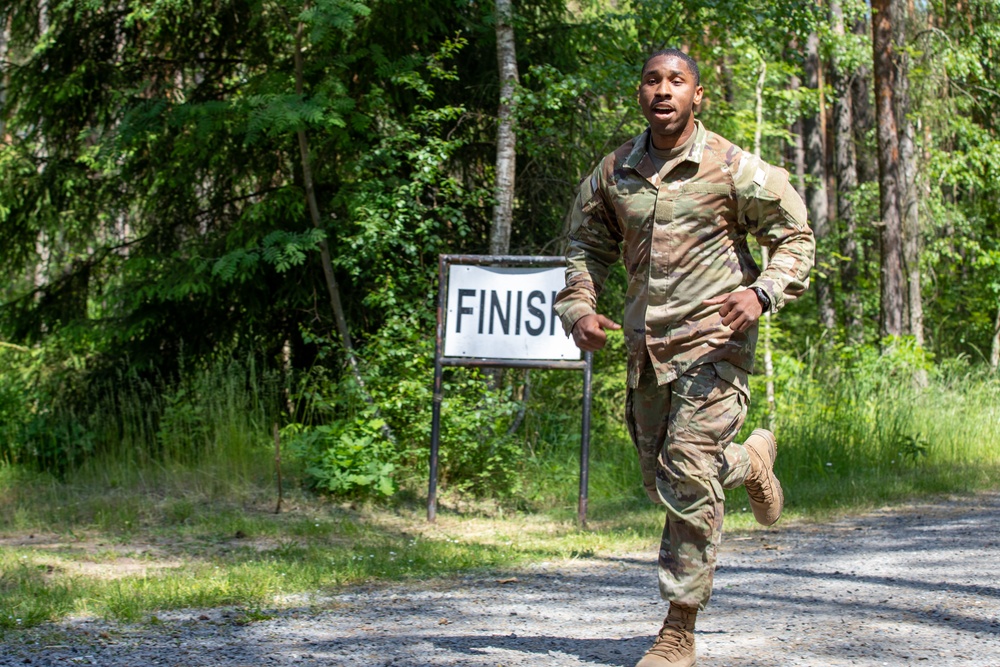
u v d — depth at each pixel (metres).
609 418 13.95
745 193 3.98
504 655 4.54
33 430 11.45
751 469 4.30
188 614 5.52
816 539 8.14
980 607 5.42
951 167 23.58
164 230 13.54
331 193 13.03
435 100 13.64
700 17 12.99
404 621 5.33
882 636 4.80
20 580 6.37
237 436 11.04
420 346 11.00
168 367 13.34
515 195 14.32
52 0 13.07
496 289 9.54
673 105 3.96
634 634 4.96
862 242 25.97
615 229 4.36
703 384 3.95
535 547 8.14
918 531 8.31
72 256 14.91
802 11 13.76
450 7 13.07
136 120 12.07
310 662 4.48
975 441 13.66
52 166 13.19
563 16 14.62
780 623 5.11
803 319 26.09
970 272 27.77
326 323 13.31
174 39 13.27
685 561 4.00
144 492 10.19
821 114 25.36
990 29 24.50
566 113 13.16
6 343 14.89
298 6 11.30
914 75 22.67
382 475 10.11
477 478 10.79
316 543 8.20
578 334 4.24
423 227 11.73
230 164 13.10
